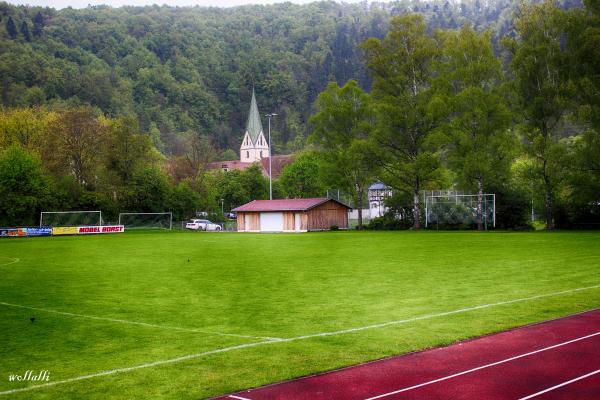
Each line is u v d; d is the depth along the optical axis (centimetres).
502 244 3769
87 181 8325
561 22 5622
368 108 7200
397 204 7100
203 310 1659
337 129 7331
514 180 6831
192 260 3166
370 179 7319
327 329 1383
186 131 19862
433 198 6625
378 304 1683
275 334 1346
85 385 1002
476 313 1524
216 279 2320
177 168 10356
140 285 2184
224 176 10969
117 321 1528
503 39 6175
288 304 1722
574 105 5472
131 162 8475
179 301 1816
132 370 1084
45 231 6794
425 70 6750
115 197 8344
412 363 1098
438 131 6103
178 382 1011
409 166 6291
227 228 8819
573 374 1014
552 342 1227
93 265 2962
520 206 6156
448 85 6412
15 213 7138
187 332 1387
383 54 6781
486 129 5978
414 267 2564
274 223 7619
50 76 17650
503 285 1977
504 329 1350
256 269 2648
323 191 10125
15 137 8494
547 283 1998
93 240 5550
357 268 2586
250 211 7750
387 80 6731
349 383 992
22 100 15362
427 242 4200
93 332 1405
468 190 6359
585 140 5300
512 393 928
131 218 8294
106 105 18838
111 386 995
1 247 4553
